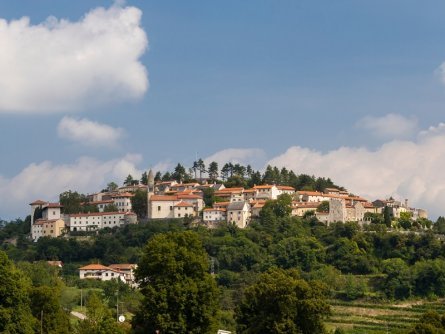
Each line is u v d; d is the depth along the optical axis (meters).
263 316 156.75
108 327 155.00
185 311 144.62
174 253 148.25
